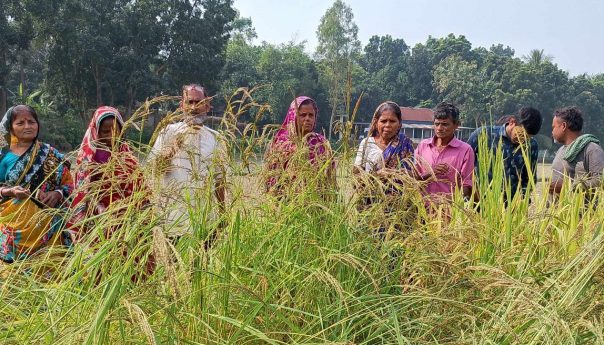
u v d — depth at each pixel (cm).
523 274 284
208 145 357
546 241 339
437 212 352
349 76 326
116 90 4019
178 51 4347
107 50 3812
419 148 506
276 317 252
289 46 6206
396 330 217
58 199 416
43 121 3553
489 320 242
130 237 231
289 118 385
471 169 477
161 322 228
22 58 3991
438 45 10319
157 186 265
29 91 5169
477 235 314
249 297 249
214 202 277
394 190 326
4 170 427
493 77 8094
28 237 391
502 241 335
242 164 294
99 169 298
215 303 242
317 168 319
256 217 300
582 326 227
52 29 3591
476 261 295
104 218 253
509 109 7538
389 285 280
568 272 277
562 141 565
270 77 5997
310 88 6116
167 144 280
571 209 388
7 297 258
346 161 319
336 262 271
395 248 298
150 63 4316
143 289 219
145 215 240
